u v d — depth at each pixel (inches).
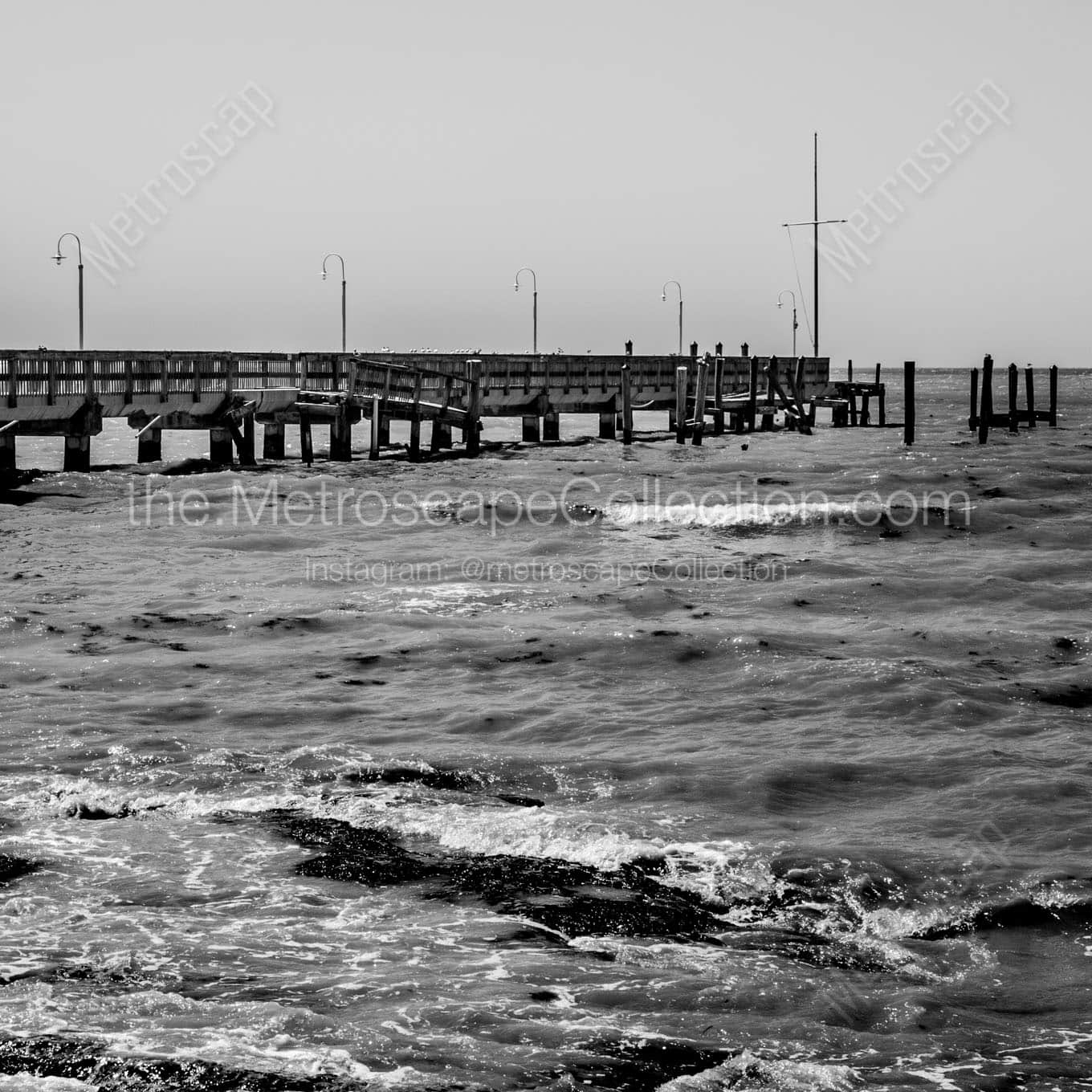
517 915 447.5
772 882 472.7
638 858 491.8
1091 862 487.5
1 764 596.1
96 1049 349.4
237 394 1722.4
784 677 754.2
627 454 2000.5
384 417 1862.7
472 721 672.4
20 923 435.5
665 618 909.2
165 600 946.7
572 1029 365.4
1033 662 795.4
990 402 2146.9
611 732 657.6
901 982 401.1
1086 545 1219.2
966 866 483.8
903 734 653.9
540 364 2199.8
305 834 517.7
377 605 935.7
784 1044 361.1
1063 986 400.2
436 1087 335.3
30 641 830.5
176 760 601.9
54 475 1528.1
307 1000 381.1
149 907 450.6
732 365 2687.0
